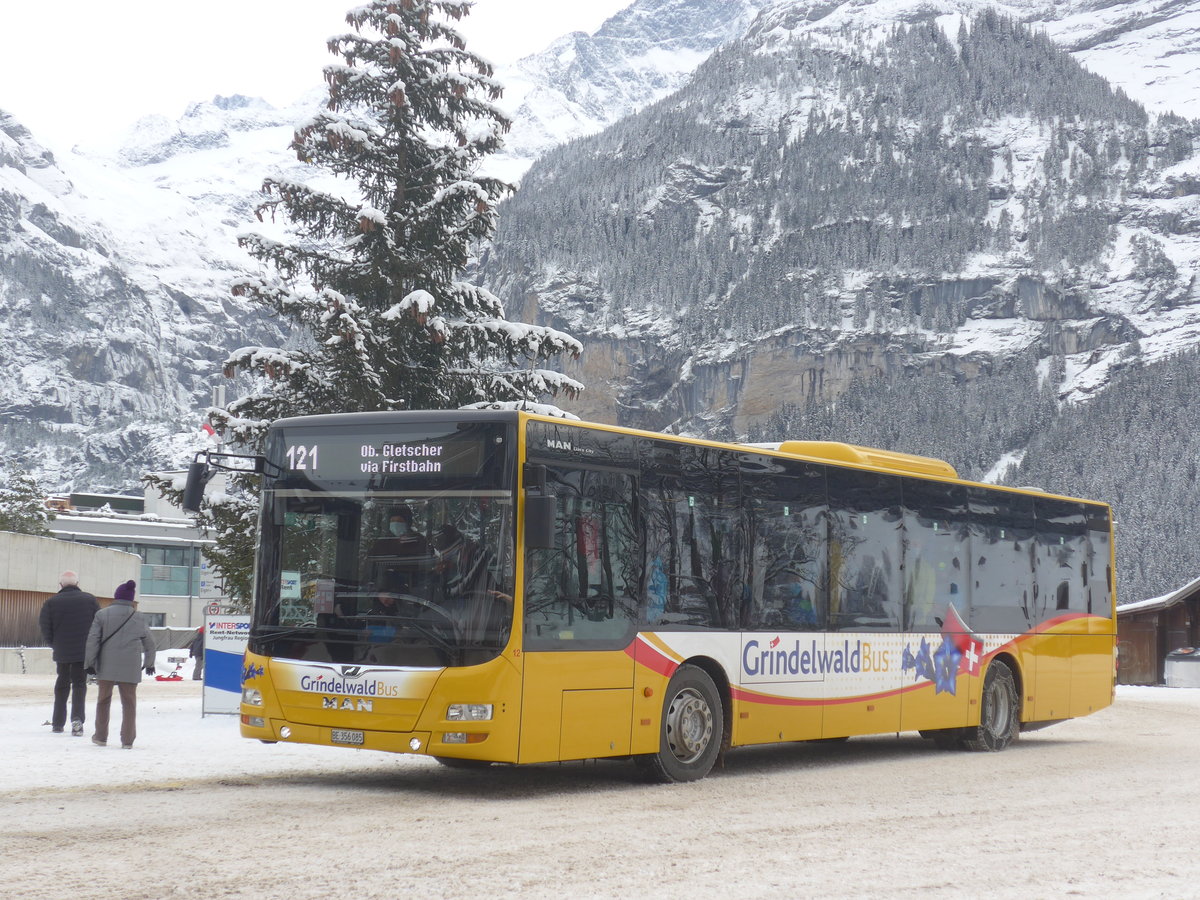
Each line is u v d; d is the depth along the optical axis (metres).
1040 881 8.77
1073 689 20.92
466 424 12.41
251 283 23.86
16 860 8.65
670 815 11.45
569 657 12.54
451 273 25.62
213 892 7.74
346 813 11.06
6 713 22.28
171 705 25.09
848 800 12.80
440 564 12.23
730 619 14.61
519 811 11.46
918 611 17.64
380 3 25.50
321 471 12.90
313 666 12.49
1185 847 10.30
